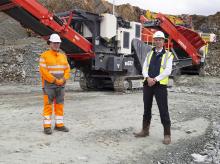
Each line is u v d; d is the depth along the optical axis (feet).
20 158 19.27
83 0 126.00
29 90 53.21
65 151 21.01
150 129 27.55
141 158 20.57
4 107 35.81
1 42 91.97
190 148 23.04
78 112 33.91
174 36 68.85
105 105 38.73
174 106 39.60
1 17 111.24
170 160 20.48
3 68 65.82
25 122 28.37
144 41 59.57
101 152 21.25
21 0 41.96
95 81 55.72
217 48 126.52
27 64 69.10
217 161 20.44
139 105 39.29
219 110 38.11
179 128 28.60
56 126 25.63
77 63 52.80
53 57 24.66
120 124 29.12
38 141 22.77
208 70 94.22
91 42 51.08
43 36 47.55
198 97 48.93
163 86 23.30
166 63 23.07
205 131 27.94
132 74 54.44
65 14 48.85
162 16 66.64
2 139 22.91
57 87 24.76
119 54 53.47
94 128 27.25
